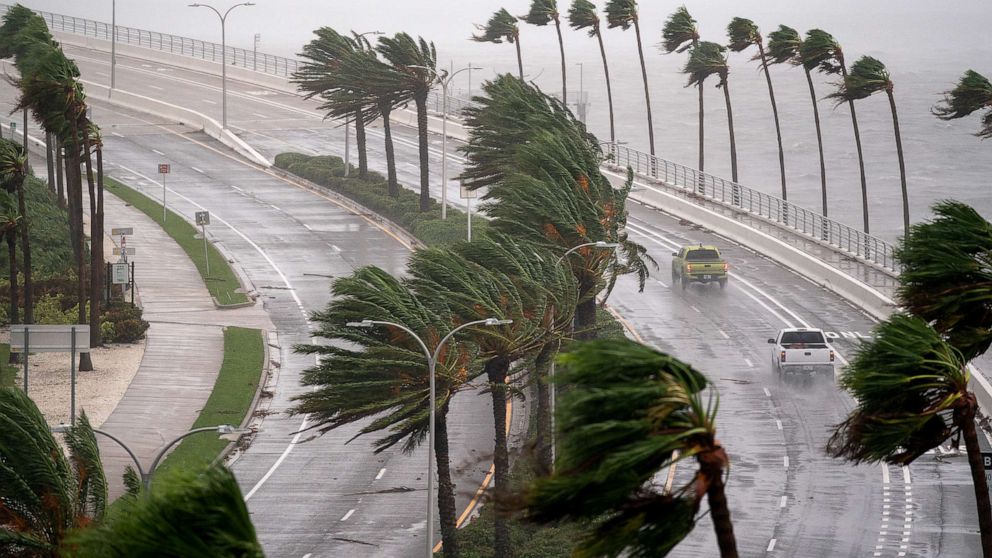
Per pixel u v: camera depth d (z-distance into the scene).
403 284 45.50
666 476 53.22
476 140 69.81
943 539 47.22
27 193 90.06
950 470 54.41
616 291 82.50
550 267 48.34
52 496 29.34
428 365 42.78
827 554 46.09
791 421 60.09
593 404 15.62
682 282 83.88
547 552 45.41
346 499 53.09
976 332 25.36
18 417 30.02
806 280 85.88
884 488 52.53
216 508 14.04
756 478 53.81
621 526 16.48
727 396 63.38
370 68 101.12
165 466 55.22
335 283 42.75
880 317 77.00
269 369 69.88
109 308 76.25
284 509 51.94
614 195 60.66
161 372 67.81
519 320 45.50
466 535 47.88
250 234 97.38
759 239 93.56
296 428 61.81
